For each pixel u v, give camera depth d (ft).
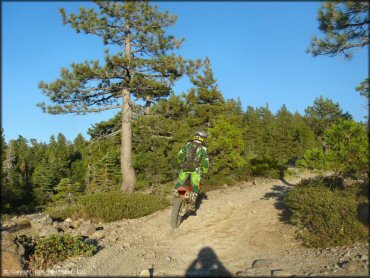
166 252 24.66
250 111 223.30
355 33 32.48
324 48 32.30
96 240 28.84
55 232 30.19
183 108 63.46
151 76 56.44
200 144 29.89
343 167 24.49
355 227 22.00
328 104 103.40
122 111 59.41
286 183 58.18
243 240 25.85
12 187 109.40
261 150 160.76
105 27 55.93
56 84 52.39
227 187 57.52
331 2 30.86
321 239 22.88
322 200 25.52
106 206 38.96
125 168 58.44
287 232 26.40
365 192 25.64
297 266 19.54
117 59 52.11
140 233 30.25
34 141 217.56
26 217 50.44
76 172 143.74
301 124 175.32
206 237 27.17
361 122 24.84
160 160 71.97
